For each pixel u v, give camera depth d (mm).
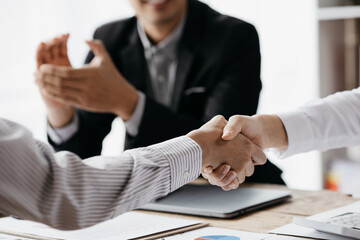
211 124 878
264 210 922
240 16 2549
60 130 1378
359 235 688
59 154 643
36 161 585
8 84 2268
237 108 1424
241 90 1443
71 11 2428
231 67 1464
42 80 1189
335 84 2062
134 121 1268
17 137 575
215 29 1491
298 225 794
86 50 2471
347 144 1039
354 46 2031
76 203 609
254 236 741
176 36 1495
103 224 828
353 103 1027
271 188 1153
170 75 1536
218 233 762
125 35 1585
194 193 1038
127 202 662
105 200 641
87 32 2480
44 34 2342
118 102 1236
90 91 1188
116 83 1228
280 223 822
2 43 2240
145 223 827
